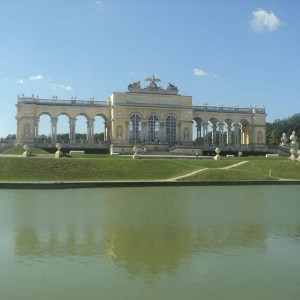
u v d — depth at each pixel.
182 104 121.38
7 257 19.97
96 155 92.19
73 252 20.84
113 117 115.62
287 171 70.31
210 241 23.17
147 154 101.94
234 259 19.75
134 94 117.75
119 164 65.44
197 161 76.00
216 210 33.97
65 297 15.29
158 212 32.62
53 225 27.27
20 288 16.11
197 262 19.27
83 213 31.89
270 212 33.31
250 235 24.72
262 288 16.17
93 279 17.03
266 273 17.80
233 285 16.45
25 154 79.38
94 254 20.50
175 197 42.22
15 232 25.19
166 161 69.56
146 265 18.80
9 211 32.66
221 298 15.24
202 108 125.44
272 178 61.94
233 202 38.97
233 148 120.50
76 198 40.69
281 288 16.17
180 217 30.47
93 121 117.62
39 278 17.16
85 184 51.28
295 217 31.03
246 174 62.25
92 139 117.62
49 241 23.02
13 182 50.16
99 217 30.20
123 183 52.75
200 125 128.50
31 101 112.81
